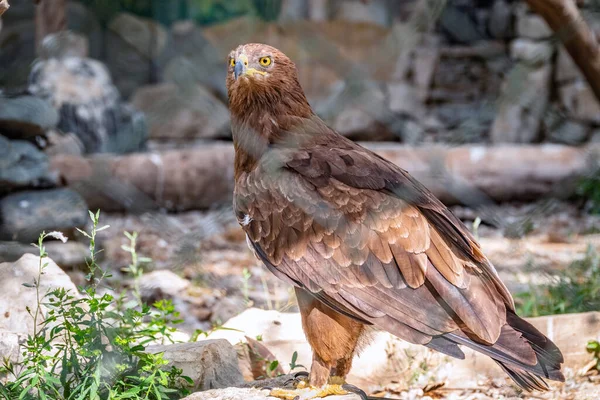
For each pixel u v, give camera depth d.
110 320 6.57
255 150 5.96
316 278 5.43
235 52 6.07
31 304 6.23
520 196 15.35
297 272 5.51
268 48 6.01
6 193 10.12
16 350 5.70
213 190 14.90
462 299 5.14
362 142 19.19
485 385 6.75
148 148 16.27
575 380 6.74
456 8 20.64
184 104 19.86
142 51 21.12
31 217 9.91
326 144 5.96
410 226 5.34
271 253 5.63
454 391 6.71
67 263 9.67
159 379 5.41
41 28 15.62
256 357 6.64
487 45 20.39
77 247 9.88
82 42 16.11
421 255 5.27
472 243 5.45
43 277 6.41
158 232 12.71
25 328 6.12
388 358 6.85
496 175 15.28
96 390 5.07
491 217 12.54
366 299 5.30
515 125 18.75
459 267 5.24
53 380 5.11
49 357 5.38
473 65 20.48
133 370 5.59
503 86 19.66
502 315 5.18
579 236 13.01
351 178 5.57
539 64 18.67
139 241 11.96
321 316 5.50
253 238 5.73
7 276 6.44
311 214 5.51
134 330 6.29
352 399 5.43
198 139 19.66
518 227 12.25
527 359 4.93
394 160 15.34
